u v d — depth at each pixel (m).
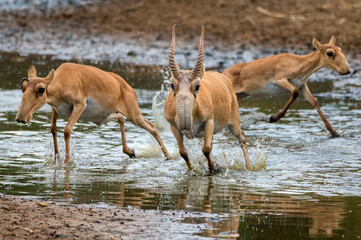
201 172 17.27
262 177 16.67
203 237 11.26
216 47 42.25
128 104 19.55
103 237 11.03
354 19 47.88
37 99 17.23
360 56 38.53
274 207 13.44
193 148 20.22
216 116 17.44
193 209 13.17
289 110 28.08
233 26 48.12
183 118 14.64
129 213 12.64
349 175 16.91
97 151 19.78
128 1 58.38
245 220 12.40
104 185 15.27
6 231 11.06
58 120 24.52
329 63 25.00
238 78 25.86
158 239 11.05
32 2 60.03
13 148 19.56
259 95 25.88
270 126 24.84
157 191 14.77
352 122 25.33
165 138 22.16
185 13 52.84
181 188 15.17
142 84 32.78
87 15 54.53
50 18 54.16
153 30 48.56
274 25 47.69
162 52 41.62
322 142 21.84
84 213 12.45
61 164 17.66
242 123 25.05
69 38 47.22
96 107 18.75
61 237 10.91
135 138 21.94
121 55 41.12
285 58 25.27
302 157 19.39
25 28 50.81
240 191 14.95
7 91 30.06
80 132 22.67
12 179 15.59
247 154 18.52
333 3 52.38
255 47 42.22
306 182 16.03
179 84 15.09
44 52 42.44
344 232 11.70
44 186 14.91
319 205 13.65
